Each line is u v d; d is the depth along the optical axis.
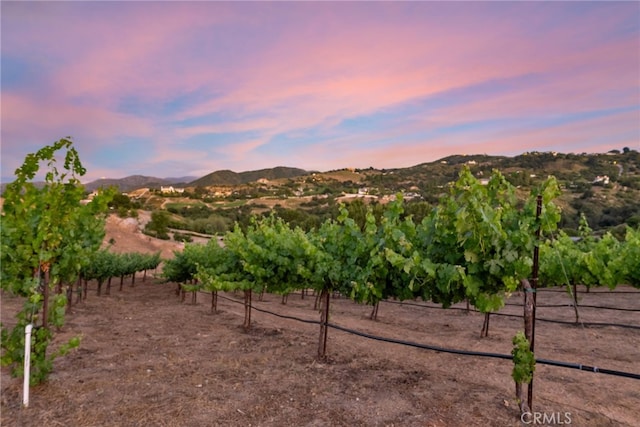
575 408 5.25
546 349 8.42
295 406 5.17
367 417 4.86
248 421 4.72
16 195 5.53
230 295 20.36
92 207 6.24
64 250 5.94
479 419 4.84
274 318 12.25
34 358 5.45
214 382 5.98
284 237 9.21
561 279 10.35
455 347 8.69
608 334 9.95
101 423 4.58
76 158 6.08
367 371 6.70
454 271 5.06
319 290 7.78
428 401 5.38
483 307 5.26
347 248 7.16
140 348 7.84
